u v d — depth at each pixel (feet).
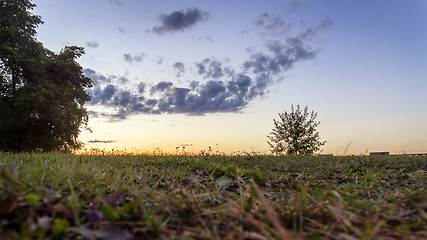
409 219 6.02
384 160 20.52
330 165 17.81
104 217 5.26
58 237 4.30
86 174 9.48
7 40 55.77
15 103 51.85
